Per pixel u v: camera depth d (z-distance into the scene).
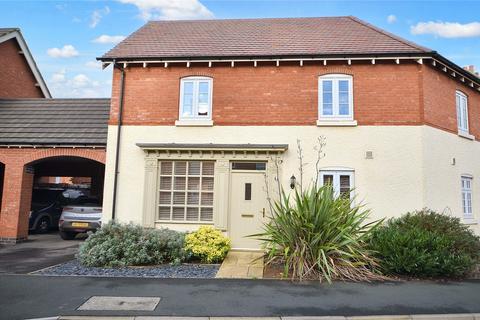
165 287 7.02
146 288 6.95
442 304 6.18
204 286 7.11
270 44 12.00
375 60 10.90
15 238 12.45
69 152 12.43
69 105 14.98
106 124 13.38
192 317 5.50
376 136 10.77
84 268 8.56
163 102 11.49
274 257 8.70
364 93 10.93
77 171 17.05
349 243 8.10
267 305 6.06
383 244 8.20
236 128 11.15
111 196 11.24
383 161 10.66
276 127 11.03
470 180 12.73
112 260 8.77
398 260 7.85
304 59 10.96
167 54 11.47
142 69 11.67
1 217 12.53
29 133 12.97
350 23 13.88
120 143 11.45
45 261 9.50
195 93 11.48
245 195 10.95
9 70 17.23
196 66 11.49
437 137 11.20
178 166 11.36
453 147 11.90
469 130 12.88
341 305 6.09
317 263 7.73
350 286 7.22
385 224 10.19
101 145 12.24
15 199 12.56
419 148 10.62
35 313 5.61
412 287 7.21
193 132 11.28
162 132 11.37
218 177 11.01
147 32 13.85
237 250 10.72
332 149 10.81
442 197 11.11
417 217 9.39
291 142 10.93
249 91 11.26
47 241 13.17
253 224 10.81
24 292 6.66
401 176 10.58
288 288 7.02
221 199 10.90
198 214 11.09
